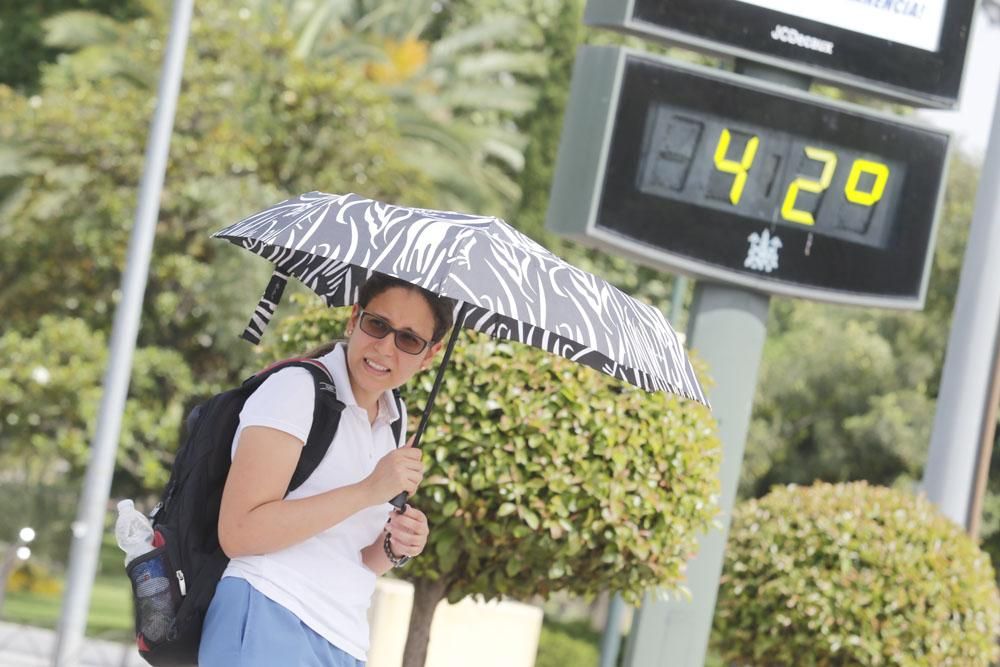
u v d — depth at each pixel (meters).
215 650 4.68
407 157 35.34
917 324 35.03
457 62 39.16
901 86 10.60
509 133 38.69
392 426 5.09
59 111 26.73
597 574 8.42
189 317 27.84
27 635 15.23
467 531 8.02
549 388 7.97
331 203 4.93
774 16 10.33
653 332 5.07
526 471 7.93
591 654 27.77
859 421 33.91
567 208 10.13
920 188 10.73
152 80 30.77
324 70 28.41
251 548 4.64
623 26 10.06
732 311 10.52
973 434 14.04
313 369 4.80
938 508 13.91
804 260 10.45
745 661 11.58
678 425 8.24
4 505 17.83
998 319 14.10
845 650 10.94
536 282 4.67
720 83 10.21
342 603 4.86
